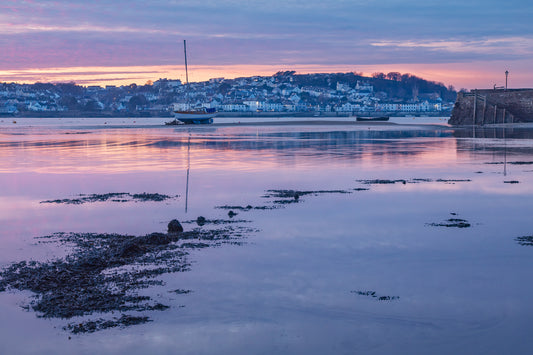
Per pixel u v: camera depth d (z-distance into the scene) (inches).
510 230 672.4
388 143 2410.2
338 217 755.4
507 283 462.0
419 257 546.9
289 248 581.6
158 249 577.6
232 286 453.1
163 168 1401.3
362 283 462.3
